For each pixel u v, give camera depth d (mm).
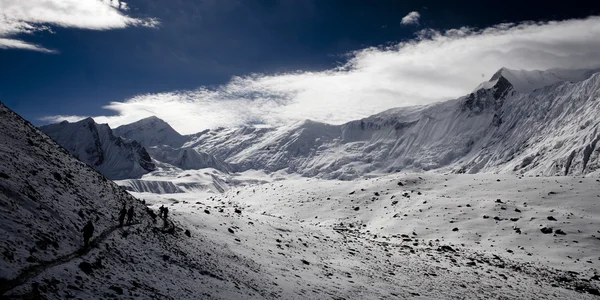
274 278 32094
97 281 18969
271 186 130125
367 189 107625
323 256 45812
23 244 18219
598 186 91312
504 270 54375
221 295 24234
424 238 73375
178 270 25812
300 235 53188
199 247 33344
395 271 44719
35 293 15133
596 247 64750
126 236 27156
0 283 14703
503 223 75875
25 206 21703
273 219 60875
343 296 31984
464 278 46531
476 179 106938
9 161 25984
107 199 33094
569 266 59125
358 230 81500
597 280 54094
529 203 85188
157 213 39062
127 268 22359
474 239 70875
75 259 19812
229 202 116500
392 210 90875
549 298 43656
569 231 69812
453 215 81812
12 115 37312
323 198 105375
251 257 36625
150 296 19984
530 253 64125
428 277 44469
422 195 96812
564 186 92812
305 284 32719
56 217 23156
